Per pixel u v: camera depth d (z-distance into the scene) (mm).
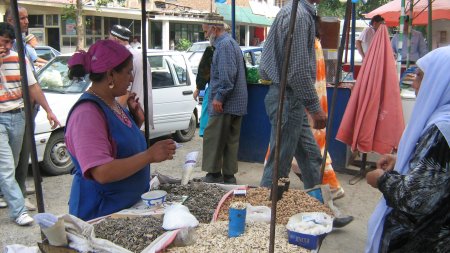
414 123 1985
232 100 5227
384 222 2148
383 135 5125
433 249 1923
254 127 6371
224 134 5320
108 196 2566
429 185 1807
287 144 4031
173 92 7406
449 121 1806
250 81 6281
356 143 5258
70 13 16969
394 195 1896
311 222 2467
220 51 5090
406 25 8750
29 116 2160
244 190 3131
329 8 19797
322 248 3750
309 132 4312
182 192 3049
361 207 4793
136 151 2516
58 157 5906
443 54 1925
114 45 2387
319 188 3350
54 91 6234
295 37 3682
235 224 2416
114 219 2475
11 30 4230
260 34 33438
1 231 4258
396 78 5105
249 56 11734
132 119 2736
